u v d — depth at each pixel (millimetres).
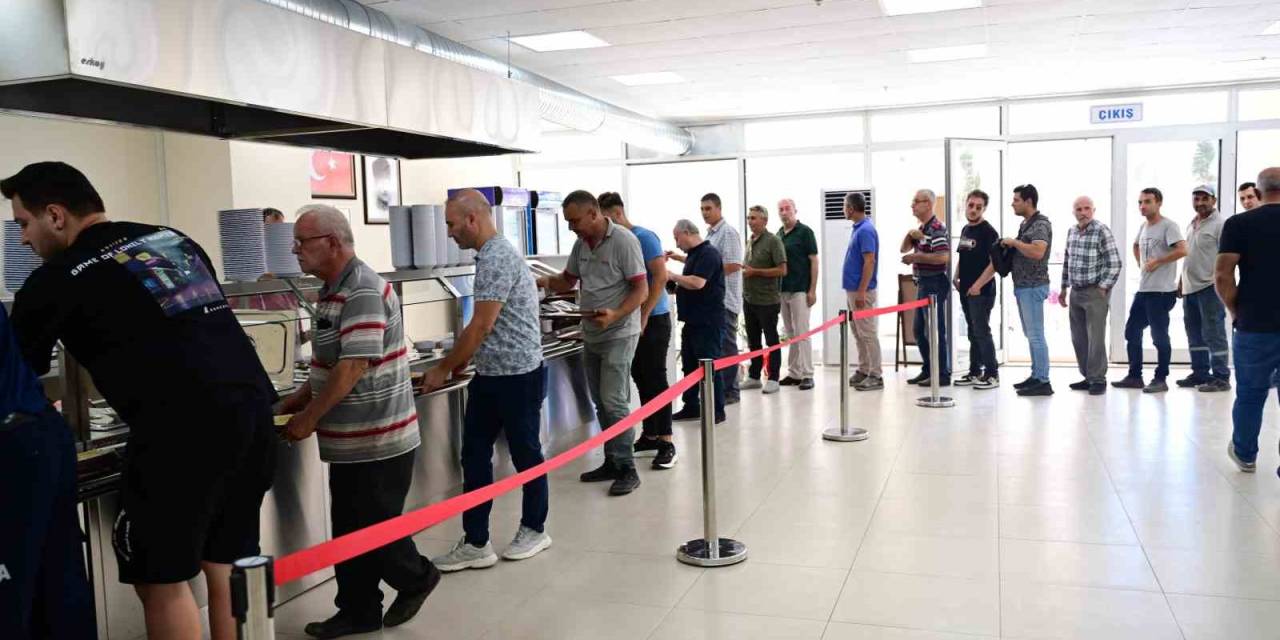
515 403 3664
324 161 7559
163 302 2299
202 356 2334
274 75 3330
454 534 4203
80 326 2250
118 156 6652
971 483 4734
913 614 3109
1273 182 4562
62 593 2150
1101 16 6492
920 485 4723
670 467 5273
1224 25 6797
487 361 3635
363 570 3049
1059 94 9719
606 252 4660
